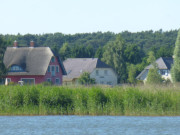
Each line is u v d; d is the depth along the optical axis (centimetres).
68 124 10894
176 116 12250
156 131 9825
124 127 10338
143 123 10981
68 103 12750
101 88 13025
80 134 9525
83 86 13788
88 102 12606
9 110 12669
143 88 13225
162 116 12238
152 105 12400
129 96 12506
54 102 12700
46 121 11369
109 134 9512
